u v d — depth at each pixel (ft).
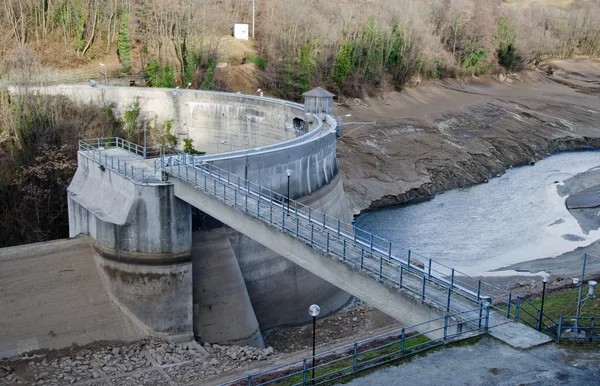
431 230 272.10
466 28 568.82
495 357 97.19
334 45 440.86
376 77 460.55
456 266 227.81
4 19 351.46
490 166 375.66
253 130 280.51
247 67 413.80
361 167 334.85
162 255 165.07
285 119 263.08
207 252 172.96
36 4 361.30
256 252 182.70
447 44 574.97
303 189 196.85
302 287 190.70
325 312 194.59
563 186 344.49
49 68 343.67
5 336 152.76
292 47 420.77
